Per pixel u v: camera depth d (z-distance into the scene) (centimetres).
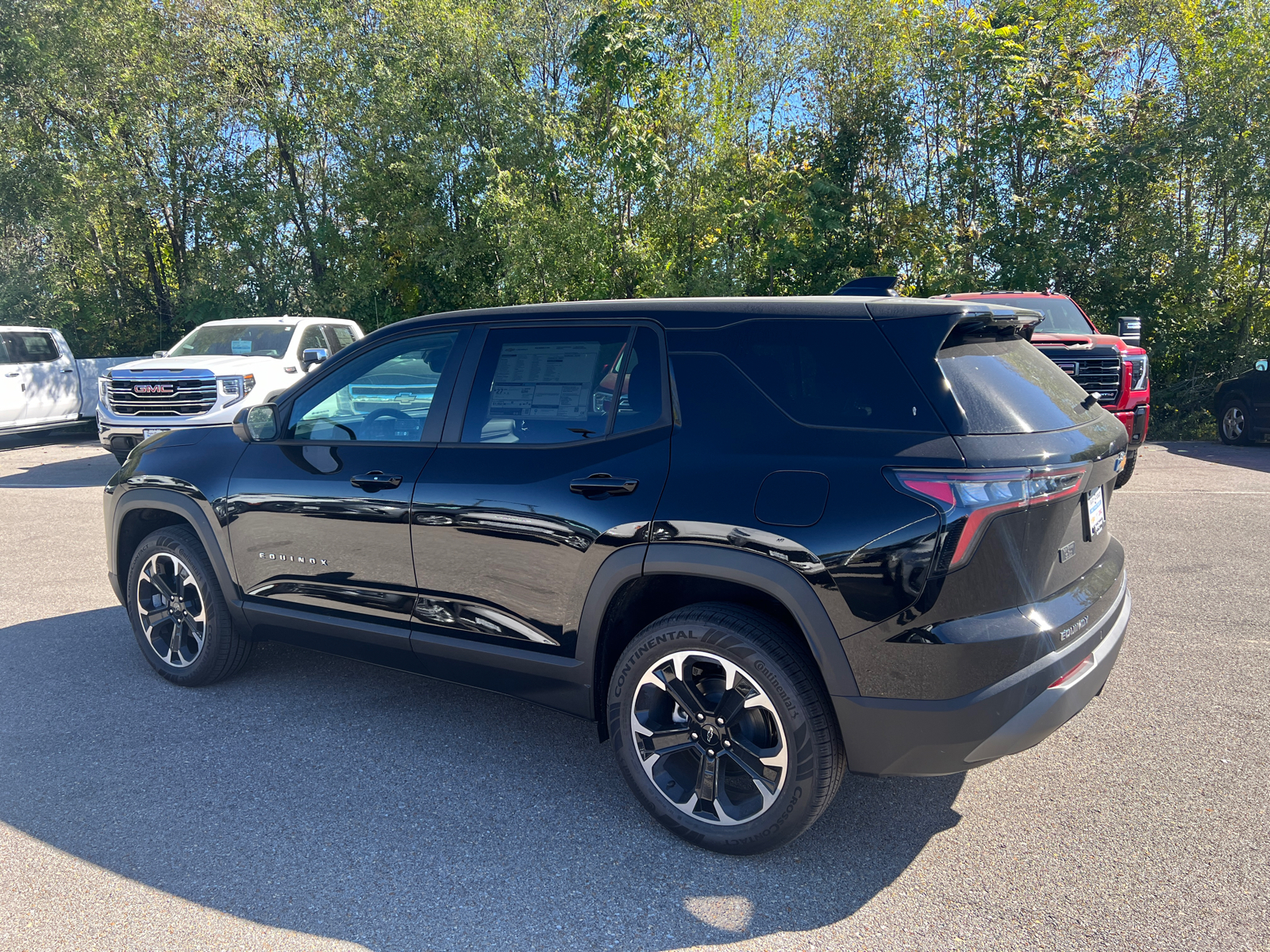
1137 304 1686
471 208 1964
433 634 340
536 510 305
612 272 1845
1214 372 1705
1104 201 1677
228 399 992
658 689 290
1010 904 252
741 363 284
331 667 449
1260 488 912
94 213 2011
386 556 345
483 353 339
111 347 2205
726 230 1870
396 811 308
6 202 1969
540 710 397
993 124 1702
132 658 457
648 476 286
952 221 1752
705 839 281
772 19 1800
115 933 243
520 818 304
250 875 270
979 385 262
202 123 1931
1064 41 1714
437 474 332
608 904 256
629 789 324
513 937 241
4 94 1930
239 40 1934
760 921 247
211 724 379
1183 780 320
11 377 1330
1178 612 505
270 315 2033
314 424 381
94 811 307
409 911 253
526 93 1884
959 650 242
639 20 1791
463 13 1914
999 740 249
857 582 249
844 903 255
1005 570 246
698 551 271
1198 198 1748
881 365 263
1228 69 1644
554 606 305
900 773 259
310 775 334
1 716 385
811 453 262
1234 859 271
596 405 308
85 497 939
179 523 439
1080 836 287
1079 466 260
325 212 2081
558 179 1822
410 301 2156
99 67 1905
